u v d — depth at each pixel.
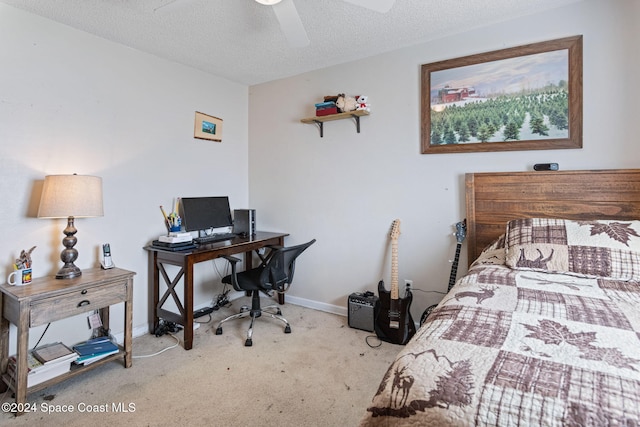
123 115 2.53
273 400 1.80
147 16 2.12
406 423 0.78
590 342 0.95
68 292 1.87
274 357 2.28
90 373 2.06
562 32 2.12
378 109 2.82
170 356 2.29
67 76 2.22
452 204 2.54
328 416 1.68
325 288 3.17
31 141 2.07
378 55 2.79
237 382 1.97
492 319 1.13
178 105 2.92
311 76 3.16
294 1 1.99
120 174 2.52
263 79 3.38
